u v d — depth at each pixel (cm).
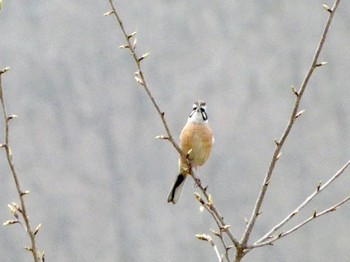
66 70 3044
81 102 2992
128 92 3020
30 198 2789
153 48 3095
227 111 2958
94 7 3158
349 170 2848
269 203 2800
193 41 3105
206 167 2853
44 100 2977
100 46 3098
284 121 2950
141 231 2770
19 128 2912
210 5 3164
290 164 2880
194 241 2731
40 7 3139
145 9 3159
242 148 2905
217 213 550
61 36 3100
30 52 3052
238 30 3120
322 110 2977
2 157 2848
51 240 2733
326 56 3078
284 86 3019
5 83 2988
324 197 2816
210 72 3039
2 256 2647
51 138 2912
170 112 2966
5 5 3133
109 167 2892
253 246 545
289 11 3144
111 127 2964
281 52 3078
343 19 3141
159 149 2922
